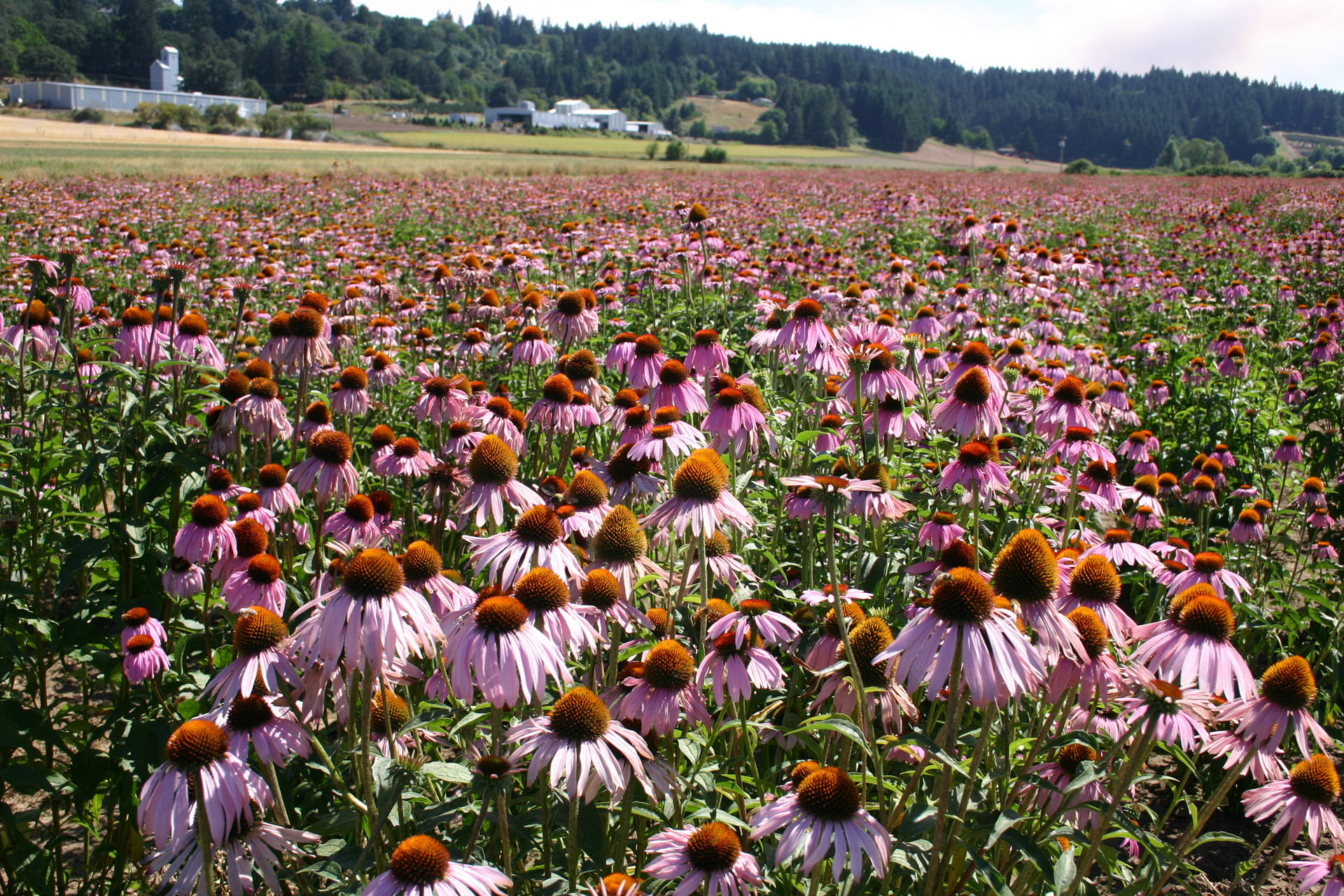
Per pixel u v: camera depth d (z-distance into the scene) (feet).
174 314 17.07
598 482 14.12
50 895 12.12
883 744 9.89
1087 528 18.90
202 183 118.93
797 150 540.52
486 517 13.20
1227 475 27.86
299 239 59.72
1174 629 10.68
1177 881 13.53
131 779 12.50
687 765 12.05
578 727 9.25
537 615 10.24
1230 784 10.53
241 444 17.78
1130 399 35.70
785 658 14.07
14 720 12.41
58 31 563.89
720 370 19.53
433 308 38.60
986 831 9.43
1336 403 32.14
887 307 39.47
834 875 8.63
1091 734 10.32
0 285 39.86
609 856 11.00
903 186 161.68
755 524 15.49
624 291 40.19
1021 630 9.51
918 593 15.08
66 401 18.84
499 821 10.04
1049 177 244.83
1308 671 10.29
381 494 18.21
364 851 9.21
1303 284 65.77
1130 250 77.46
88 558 13.85
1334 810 16.76
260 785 9.47
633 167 228.02
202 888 8.78
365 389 20.90
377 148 312.09
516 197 110.93
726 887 8.98
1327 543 24.35
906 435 19.93
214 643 14.61
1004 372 26.96
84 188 105.40
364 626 9.29
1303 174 295.89
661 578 12.14
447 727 12.47
